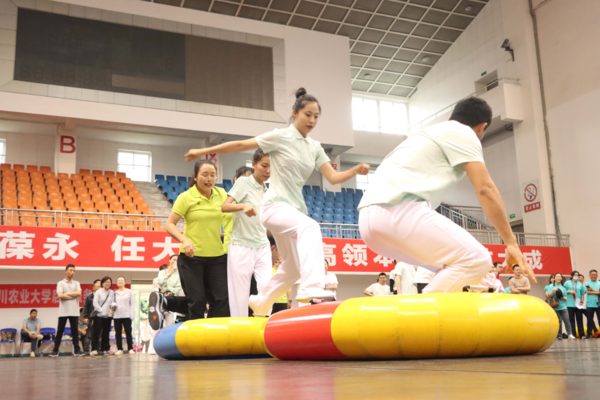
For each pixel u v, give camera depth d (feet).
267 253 13.11
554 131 44.88
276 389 3.39
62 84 39.63
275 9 47.34
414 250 7.38
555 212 44.45
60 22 40.11
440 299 6.28
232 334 9.63
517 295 6.77
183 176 49.98
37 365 11.07
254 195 12.85
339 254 35.40
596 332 32.63
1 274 32.12
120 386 4.07
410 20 51.01
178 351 10.28
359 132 57.11
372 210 7.59
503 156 50.98
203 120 43.21
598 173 41.22
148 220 40.01
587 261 41.68
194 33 44.06
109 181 44.19
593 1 42.19
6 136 45.62
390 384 3.37
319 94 47.80
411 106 61.72
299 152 9.26
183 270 12.30
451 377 3.68
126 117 41.04
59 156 42.47
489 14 50.72
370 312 6.42
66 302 24.54
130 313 25.40
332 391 3.11
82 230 30.78
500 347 6.24
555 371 3.90
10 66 38.32
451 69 55.42
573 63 43.55
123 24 41.91
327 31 50.62
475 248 7.10
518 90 47.06
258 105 45.16
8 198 38.04
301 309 7.65
